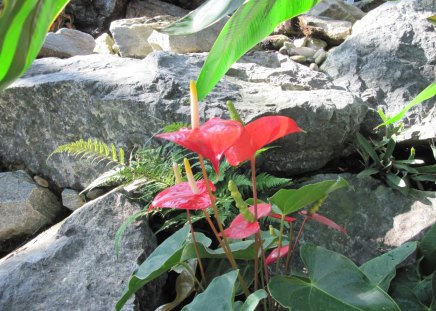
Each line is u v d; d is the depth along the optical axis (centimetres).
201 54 161
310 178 136
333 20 203
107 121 136
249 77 154
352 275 75
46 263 109
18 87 141
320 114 130
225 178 122
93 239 114
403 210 128
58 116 141
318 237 122
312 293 73
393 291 91
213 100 132
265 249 87
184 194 74
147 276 80
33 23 41
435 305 87
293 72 159
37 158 146
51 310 100
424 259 94
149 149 127
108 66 155
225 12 56
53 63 158
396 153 144
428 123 143
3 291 103
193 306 73
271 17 72
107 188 139
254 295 73
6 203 135
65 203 141
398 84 156
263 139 70
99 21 237
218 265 106
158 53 152
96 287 103
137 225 115
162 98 132
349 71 164
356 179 135
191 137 61
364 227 125
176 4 250
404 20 172
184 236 90
